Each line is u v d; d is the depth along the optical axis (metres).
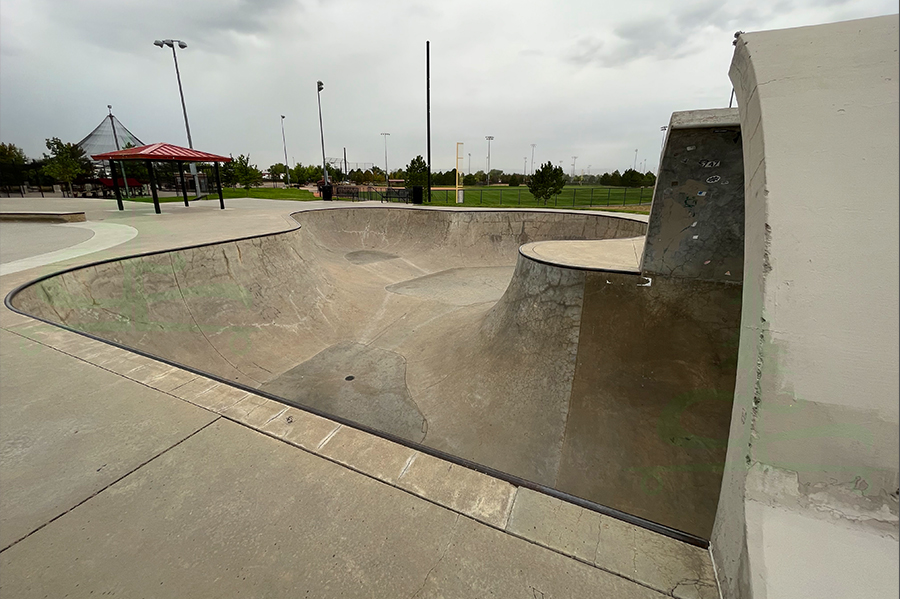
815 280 1.27
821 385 1.21
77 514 1.64
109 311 6.39
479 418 5.75
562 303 6.20
